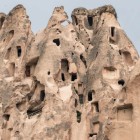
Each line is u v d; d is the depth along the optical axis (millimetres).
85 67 101438
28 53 104125
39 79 96688
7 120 97000
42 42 103562
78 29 113562
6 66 105188
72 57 101062
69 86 96188
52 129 89000
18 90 99875
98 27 105938
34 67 103000
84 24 114750
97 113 90812
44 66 98125
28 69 104188
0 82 102438
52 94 92750
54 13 107688
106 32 101375
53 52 100125
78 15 115875
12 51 106312
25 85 100188
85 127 90375
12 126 94938
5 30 111312
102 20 105750
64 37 103750
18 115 96062
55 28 104438
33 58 102500
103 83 93188
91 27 114688
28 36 108875
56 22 105688
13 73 104750
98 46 99938
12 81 102000
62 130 88938
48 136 88500
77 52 102750
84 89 97000
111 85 93188
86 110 92000
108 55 97312
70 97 92500
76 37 106188
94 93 93625
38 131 89312
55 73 97625
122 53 100750
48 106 91625
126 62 100688
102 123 87875
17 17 111062
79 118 92812
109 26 102938
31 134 90375
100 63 96500
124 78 94812
